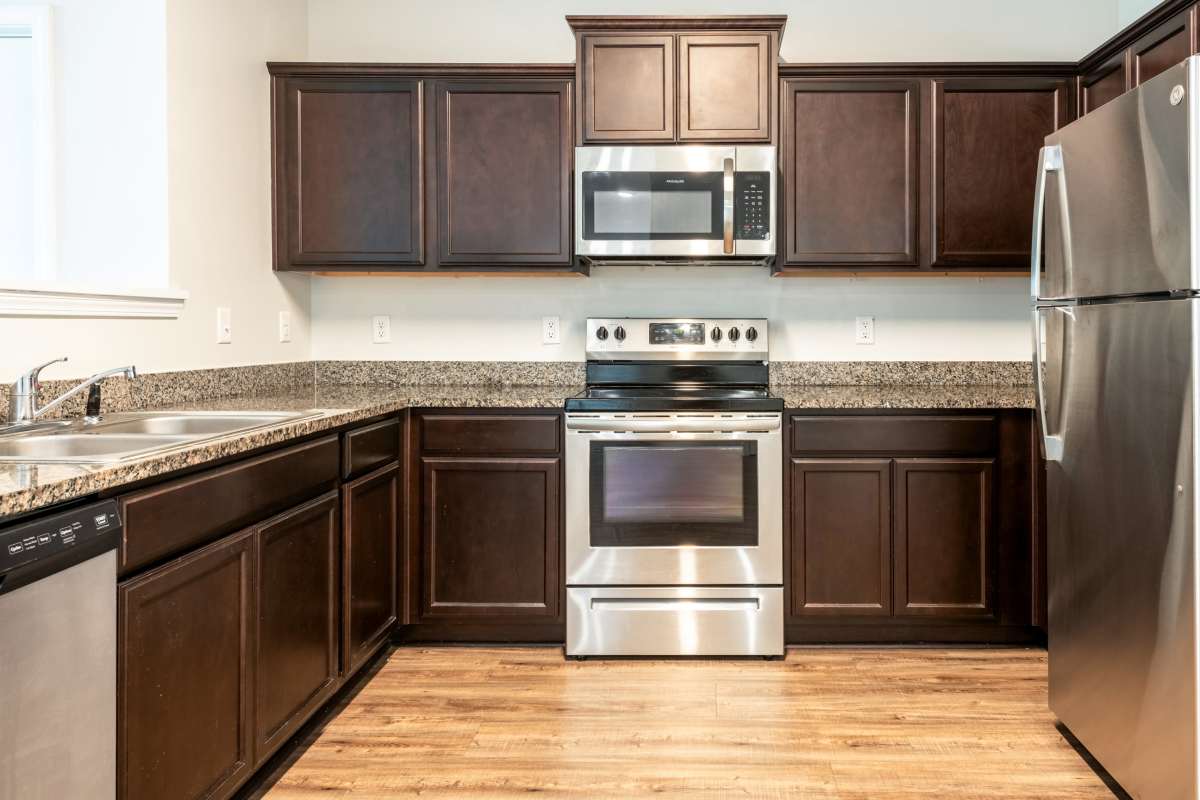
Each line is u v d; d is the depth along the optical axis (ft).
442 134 9.20
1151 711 5.17
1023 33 10.19
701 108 8.98
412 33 10.37
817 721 6.97
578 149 9.00
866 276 10.17
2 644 3.25
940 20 10.21
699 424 8.30
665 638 8.41
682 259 9.55
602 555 8.42
